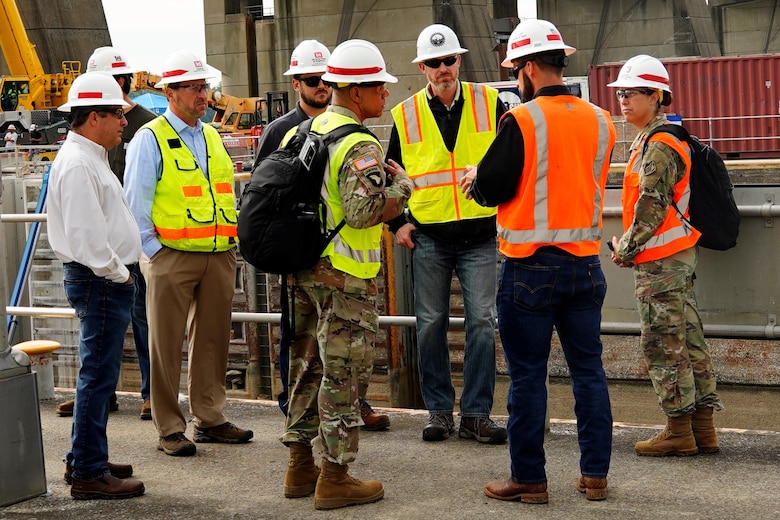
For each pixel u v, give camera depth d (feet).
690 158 18.06
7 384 16.99
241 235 15.61
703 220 18.17
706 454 18.61
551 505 16.11
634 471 17.74
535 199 15.55
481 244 20.21
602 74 102.37
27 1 190.08
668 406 18.25
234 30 180.24
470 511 16.01
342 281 15.80
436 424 20.36
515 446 16.17
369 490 16.57
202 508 16.74
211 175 20.35
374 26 164.14
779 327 22.58
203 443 20.65
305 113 20.74
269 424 22.11
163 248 19.95
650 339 18.31
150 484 18.10
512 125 15.53
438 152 20.12
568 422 21.04
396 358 28.14
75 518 16.44
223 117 125.29
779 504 15.88
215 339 20.61
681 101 100.42
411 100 20.63
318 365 16.78
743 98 98.32
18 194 36.24
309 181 15.47
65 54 191.42
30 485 17.33
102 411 17.25
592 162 15.87
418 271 20.58
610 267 26.55
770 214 23.27
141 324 22.90
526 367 15.97
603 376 16.16
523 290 15.69
